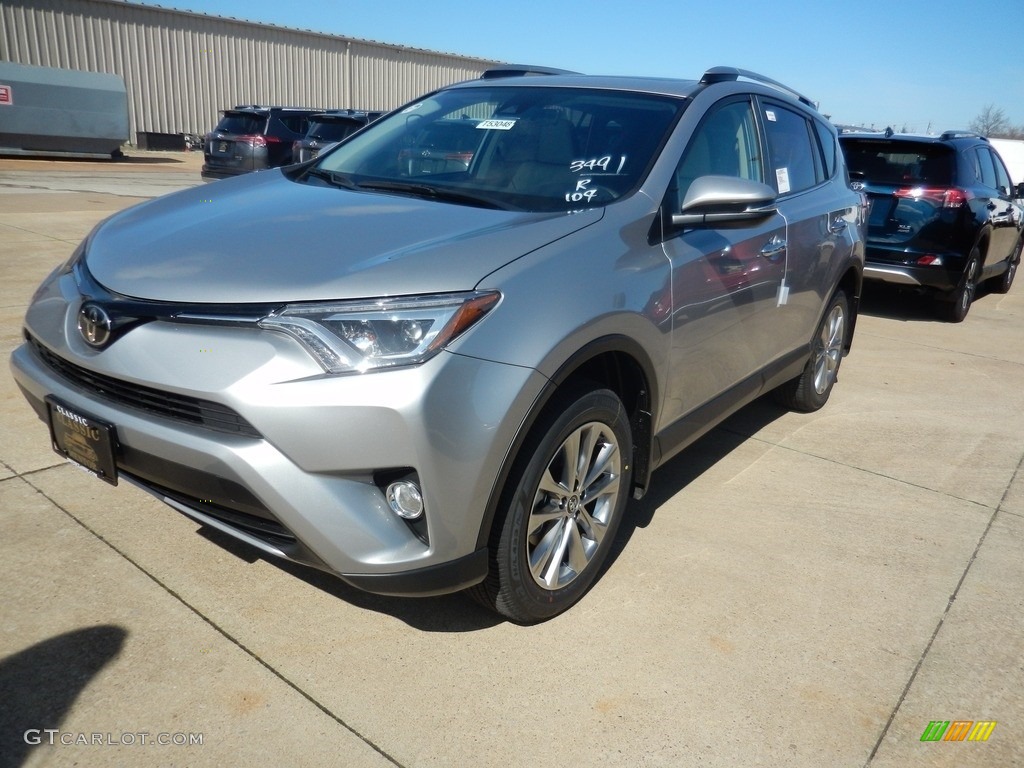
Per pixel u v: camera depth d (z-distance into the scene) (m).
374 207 2.77
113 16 24.67
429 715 2.27
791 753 2.22
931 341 7.05
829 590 3.01
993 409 5.24
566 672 2.47
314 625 2.60
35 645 2.40
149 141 25.14
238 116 15.15
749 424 4.70
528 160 3.15
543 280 2.37
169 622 2.56
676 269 2.88
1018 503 3.86
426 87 34.00
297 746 2.13
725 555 3.20
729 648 2.63
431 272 2.23
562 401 2.45
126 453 2.33
